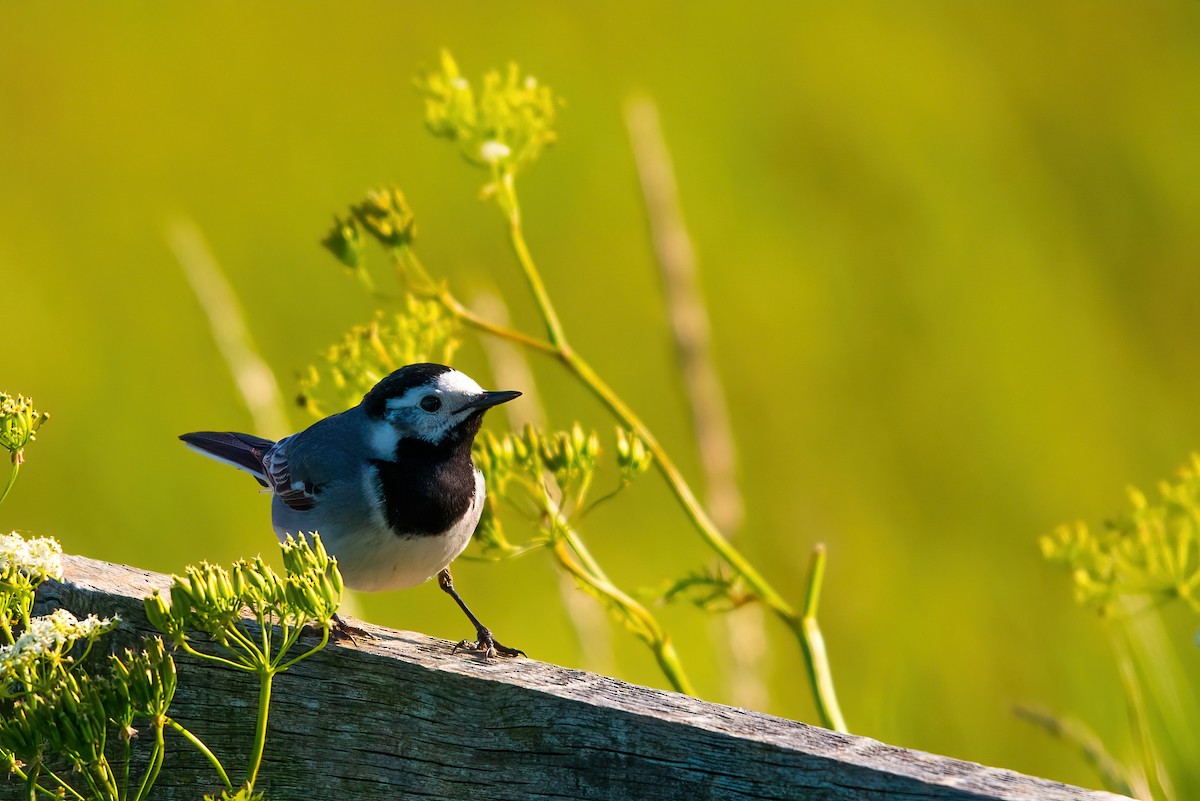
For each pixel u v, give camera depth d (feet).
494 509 28.50
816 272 48.19
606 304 50.57
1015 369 43.96
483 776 19.42
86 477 45.55
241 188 58.34
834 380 45.27
